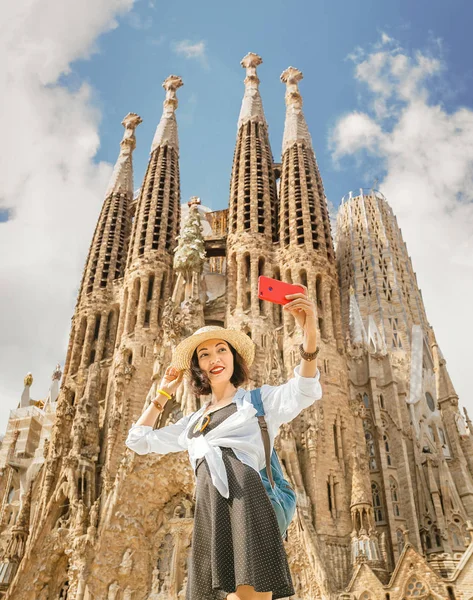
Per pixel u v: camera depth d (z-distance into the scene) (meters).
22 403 92.88
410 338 83.38
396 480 63.03
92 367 71.81
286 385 6.18
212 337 6.84
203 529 5.19
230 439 5.62
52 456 65.12
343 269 93.94
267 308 71.31
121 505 56.50
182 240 76.06
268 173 86.75
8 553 60.34
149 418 7.09
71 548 54.88
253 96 97.12
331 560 51.97
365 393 69.81
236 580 4.71
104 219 92.38
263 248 76.19
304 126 88.94
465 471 70.31
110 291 82.62
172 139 96.88
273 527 5.05
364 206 100.12
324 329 67.00
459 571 45.75
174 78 107.81
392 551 57.91
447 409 75.88
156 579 54.50
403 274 93.19
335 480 56.88
